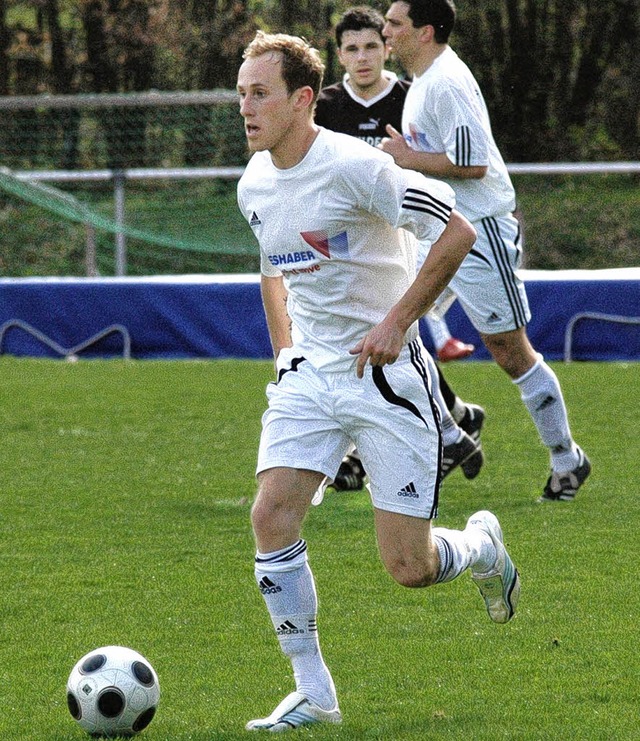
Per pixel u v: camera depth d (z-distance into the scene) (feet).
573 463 81.97
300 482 45.98
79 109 263.70
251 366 155.02
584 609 59.26
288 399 47.06
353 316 47.09
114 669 44.32
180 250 249.55
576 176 296.71
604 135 314.76
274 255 47.93
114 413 123.34
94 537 75.66
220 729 44.88
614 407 119.44
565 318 153.07
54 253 256.93
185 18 303.48
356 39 89.92
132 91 309.42
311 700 45.06
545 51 303.27
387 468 46.32
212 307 164.35
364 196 45.52
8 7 309.42
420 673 50.93
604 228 267.80
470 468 85.51
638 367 145.38
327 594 62.69
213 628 57.93
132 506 83.97
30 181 200.03
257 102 45.29
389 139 79.71
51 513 82.07
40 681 50.80
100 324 168.96
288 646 45.60
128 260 250.37
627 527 75.15
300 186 46.21
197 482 91.56
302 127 45.96
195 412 123.24
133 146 262.88
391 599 61.77
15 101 191.62
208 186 249.96
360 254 46.73
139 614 60.13
